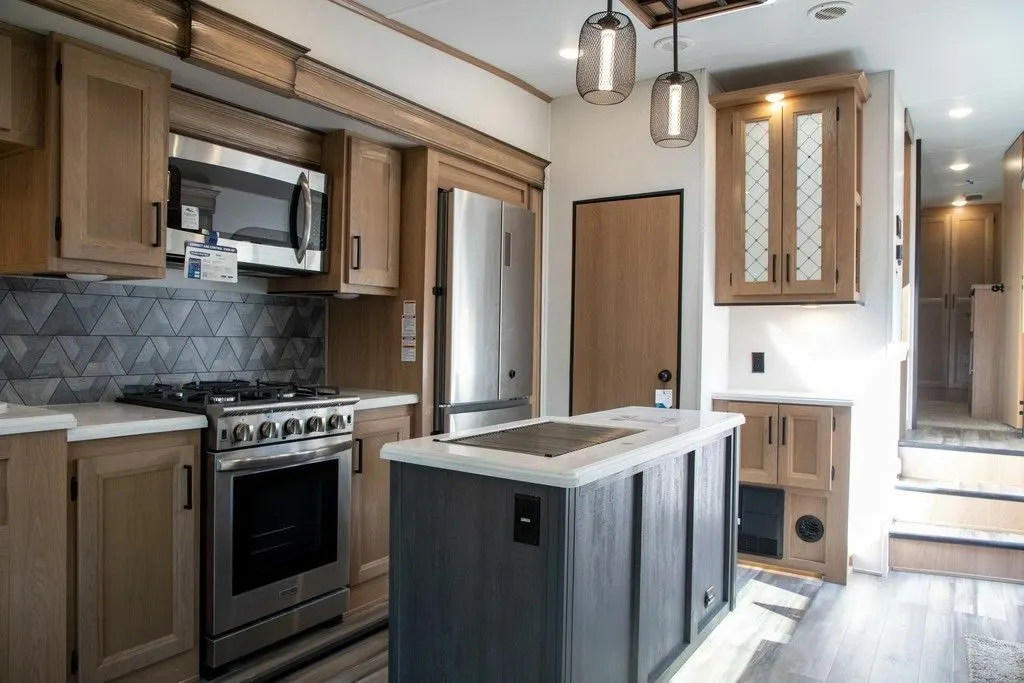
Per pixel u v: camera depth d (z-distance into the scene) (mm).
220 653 2490
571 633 1726
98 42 2264
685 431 2375
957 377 7496
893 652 2787
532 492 1745
